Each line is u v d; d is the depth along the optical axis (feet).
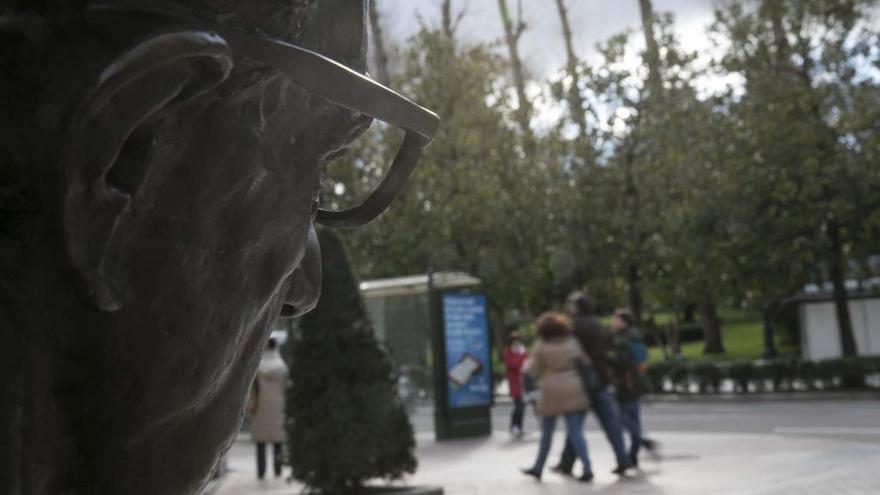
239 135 3.47
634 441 37.52
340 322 31.22
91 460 3.52
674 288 101.40
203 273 3.52
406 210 105.40
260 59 3.40
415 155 4.23
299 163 3.82
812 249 90.99
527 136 112.88
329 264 31.81
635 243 103.04
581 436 34.71
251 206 3.59
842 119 87.10
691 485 31.86
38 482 3.39
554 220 109.19
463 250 110.32
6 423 3.27
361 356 31.27
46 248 3.28
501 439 56.95
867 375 84.17
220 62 3.22
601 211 104.22
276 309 4.10
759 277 92.12
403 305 65.00
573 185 108.17
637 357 37.88
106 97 3.09
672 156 100.48
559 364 35.37
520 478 35.83
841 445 43.21
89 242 3.23
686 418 67.31
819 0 87.35
